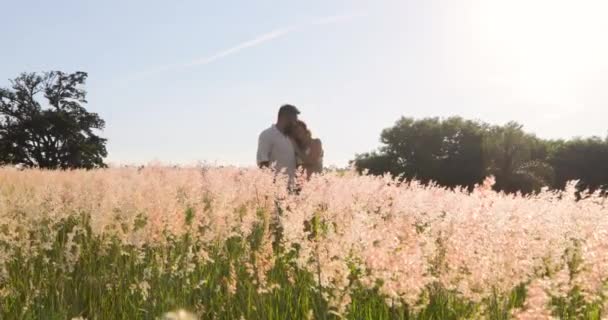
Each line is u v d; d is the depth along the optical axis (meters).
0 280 5.10
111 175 13.68
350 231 3.96
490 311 3.71
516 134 61.34
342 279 3.77
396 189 7.33
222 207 5.96
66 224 7.04
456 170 63.34
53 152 64.88
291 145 8.59
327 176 7.68
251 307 4.60
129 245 5.69
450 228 4.55
